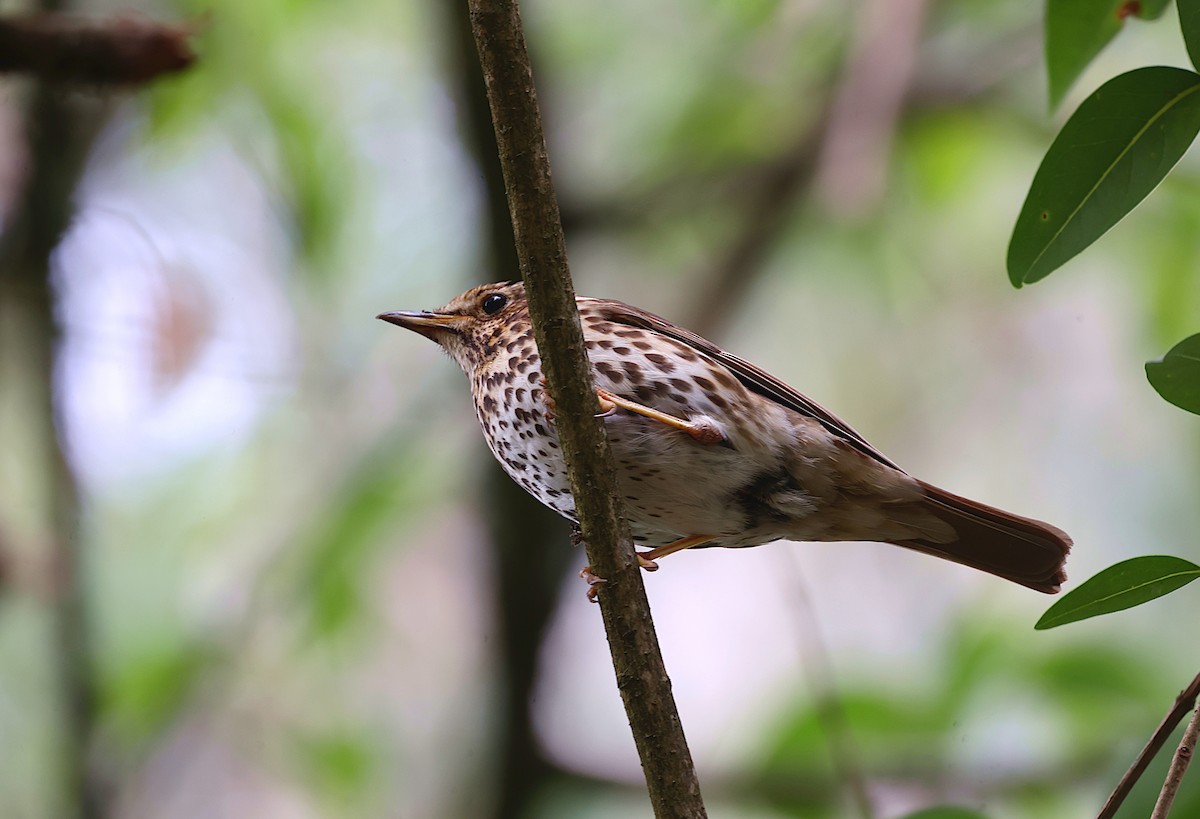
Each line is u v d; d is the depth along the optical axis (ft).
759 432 24.57
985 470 43.88
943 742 33.19
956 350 44.68
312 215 41.39
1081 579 42.52
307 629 41.06
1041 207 16.34
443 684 41.96
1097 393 44.01
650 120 44.14
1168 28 40.98
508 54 17.43
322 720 40.57
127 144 39.09
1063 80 21.34
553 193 17.90
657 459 24.38
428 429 42.19
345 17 42.63
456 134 35.73
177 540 41.81
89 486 37.88
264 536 42.24
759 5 44.16
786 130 43.34
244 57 41.11
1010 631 35.24
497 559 35.09
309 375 41.70
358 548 41.24
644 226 43.29
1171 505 42.88
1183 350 15.24
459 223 42.22
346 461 42.45
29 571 35.45
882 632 43.09
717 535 25.77
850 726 33.37
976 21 43.55
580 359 18.31
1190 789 19.44
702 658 45.55
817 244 44.75
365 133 42.37
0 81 29.84
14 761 38.47
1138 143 15.97
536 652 35.06
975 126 43.29
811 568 44.57
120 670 39.58
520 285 28.40
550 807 35.86
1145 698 33.24
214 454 42.14
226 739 39.88
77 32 26.78
